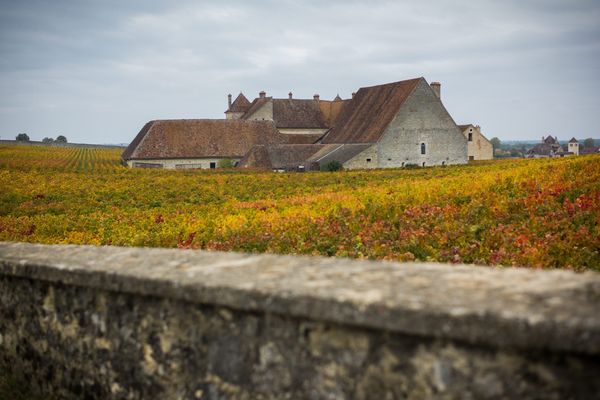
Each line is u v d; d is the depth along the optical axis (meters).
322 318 3.39
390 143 75.25
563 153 166.00
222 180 48.91
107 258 5.05
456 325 2.95
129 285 4.39
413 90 76.69
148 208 32.69
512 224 12.46
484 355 3.02
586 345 2.62
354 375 3.48
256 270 4.12
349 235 13.98
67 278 4.89
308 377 3.67
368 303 3.21
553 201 14.84
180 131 87.19
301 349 3.68
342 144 80.12
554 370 2.85
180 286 4.04
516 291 3.13
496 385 3.00
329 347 3.56
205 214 25.03
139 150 83.81
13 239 21.59
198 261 4.61
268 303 3.61
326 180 45.00
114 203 35.53
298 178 48.56
